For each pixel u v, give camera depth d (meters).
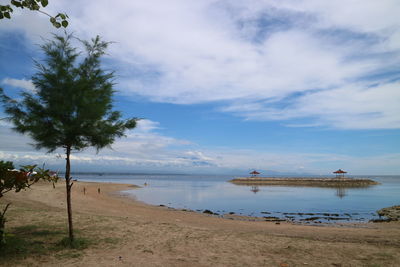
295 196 44.69
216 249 7.17
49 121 6.86
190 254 6.58
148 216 16.52
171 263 5.82
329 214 23.84
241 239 8.62
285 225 16.48
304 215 23.44
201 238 8.51
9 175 6.20
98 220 10.85
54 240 7.32
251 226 15.06
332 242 8.73
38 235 7.75
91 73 7.34
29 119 6.48
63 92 6.87
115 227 9.59
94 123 7.14
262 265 5.86
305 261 6.21
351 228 15.61
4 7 3.66
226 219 18.70
